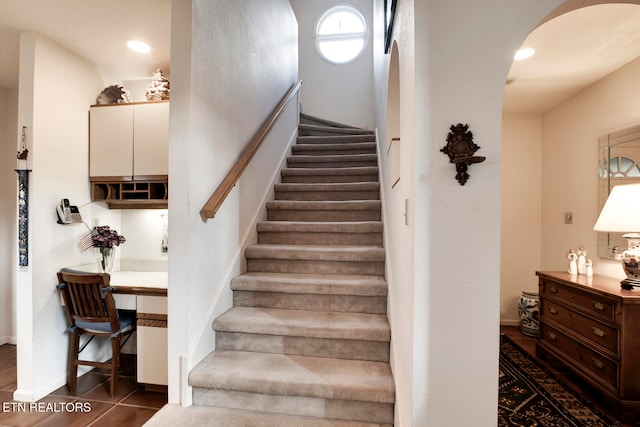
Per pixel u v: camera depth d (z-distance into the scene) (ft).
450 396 4.11
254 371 5.74
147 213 9.77
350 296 7.04
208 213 6.05
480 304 4.08
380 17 10.21
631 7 6.44
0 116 10.78
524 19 4.05
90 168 8.97
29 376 7.45
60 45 8.25
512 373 8.71
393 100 7.70
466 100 4.08
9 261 10.84
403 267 4.94
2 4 6.70
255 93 9.12
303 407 5.49
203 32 6.25
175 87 5.87
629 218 7.15
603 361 7.18
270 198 10.14
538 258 12.42
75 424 6.50
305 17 17.34
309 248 8.11
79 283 7.41
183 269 5.80
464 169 4.04
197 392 5.81
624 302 6.61
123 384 8.11
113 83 9.89
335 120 17.04
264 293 7.34
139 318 7.53
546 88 10.20
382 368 5.85
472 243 4.08
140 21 7.31
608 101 9.29
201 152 6.21
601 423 6.57
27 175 7.61
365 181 10.96
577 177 10.53
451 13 4.11
